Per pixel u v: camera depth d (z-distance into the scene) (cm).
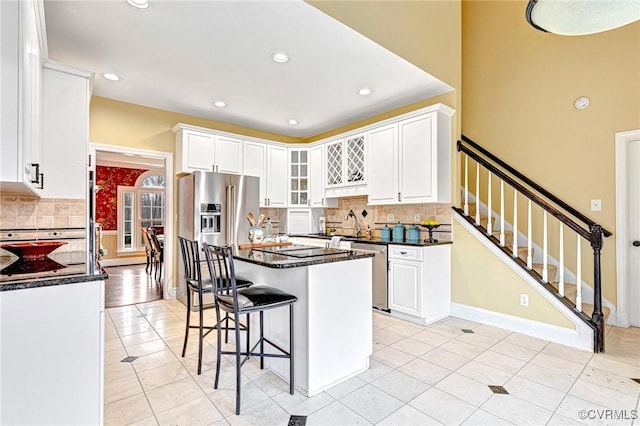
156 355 264
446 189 364
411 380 224
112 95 380
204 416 184
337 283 224
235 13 228
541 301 301
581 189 348
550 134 370
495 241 333
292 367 208
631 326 326
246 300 199
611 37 331
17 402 131
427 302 338
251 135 519
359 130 436
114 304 416
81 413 144
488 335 308
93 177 272
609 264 331
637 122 315
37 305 136
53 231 259
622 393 206
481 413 186
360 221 489
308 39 263
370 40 265
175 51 280
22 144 142
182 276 424
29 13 153
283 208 540
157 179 870
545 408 191
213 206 405
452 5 365
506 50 409
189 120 454
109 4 217
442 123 360
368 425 176
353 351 232
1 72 138
